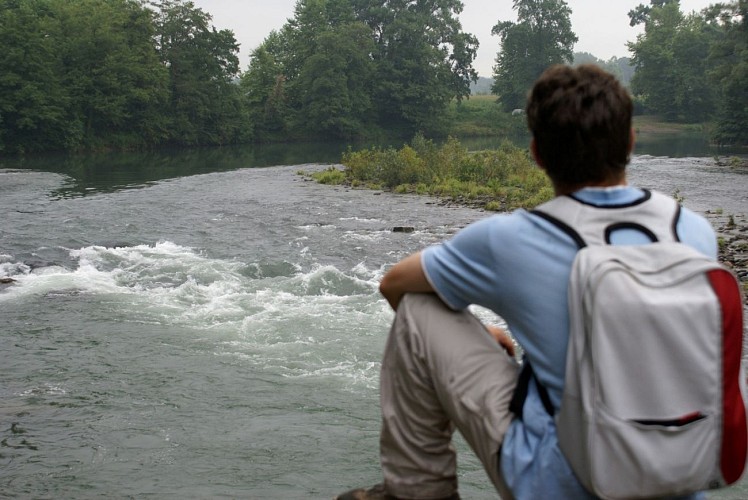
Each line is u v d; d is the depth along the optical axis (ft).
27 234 48.37
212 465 17.24
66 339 27.61
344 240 47.19
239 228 52.03
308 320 30.27
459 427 6.61
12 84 150.92
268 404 21.25
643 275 5.41
